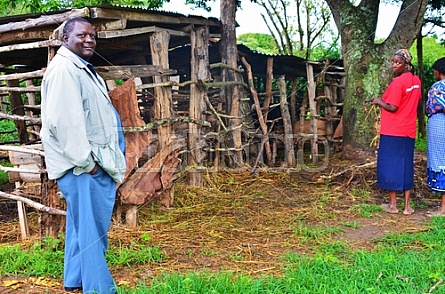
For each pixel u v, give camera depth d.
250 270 3.26
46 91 2.58
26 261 3.34
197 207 5.05
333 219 4.61
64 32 2.71
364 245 3.81
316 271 3.13
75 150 2.51
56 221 3.82
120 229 4.15
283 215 4.74
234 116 6.52
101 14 3.98
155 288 2.81
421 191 5.58
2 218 4.73
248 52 7.61
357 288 2.79
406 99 4.57
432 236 3.91
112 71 4.18
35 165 3.97
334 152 8.30
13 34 4.40
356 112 6.98
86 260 2.65
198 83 5.62
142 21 4.59
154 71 4.64
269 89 7.45
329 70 8.72
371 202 5.26
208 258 3.51
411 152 4.69
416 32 6.80
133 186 4.16
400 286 2.84
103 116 2.72
